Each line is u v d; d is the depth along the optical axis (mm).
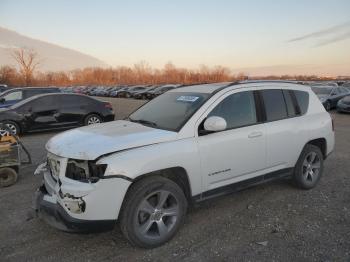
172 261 3416
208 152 3969
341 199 4980
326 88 19531
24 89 14148
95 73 115188
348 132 11062
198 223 4223
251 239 3822
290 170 5020
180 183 3926
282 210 4594
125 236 3539
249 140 4355
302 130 5035
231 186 4285
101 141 3611
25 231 4105
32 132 11898
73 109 11828
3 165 5684
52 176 3830
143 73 109438
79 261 3455
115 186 3340
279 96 4934
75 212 3309
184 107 4270
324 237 3844
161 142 3695
